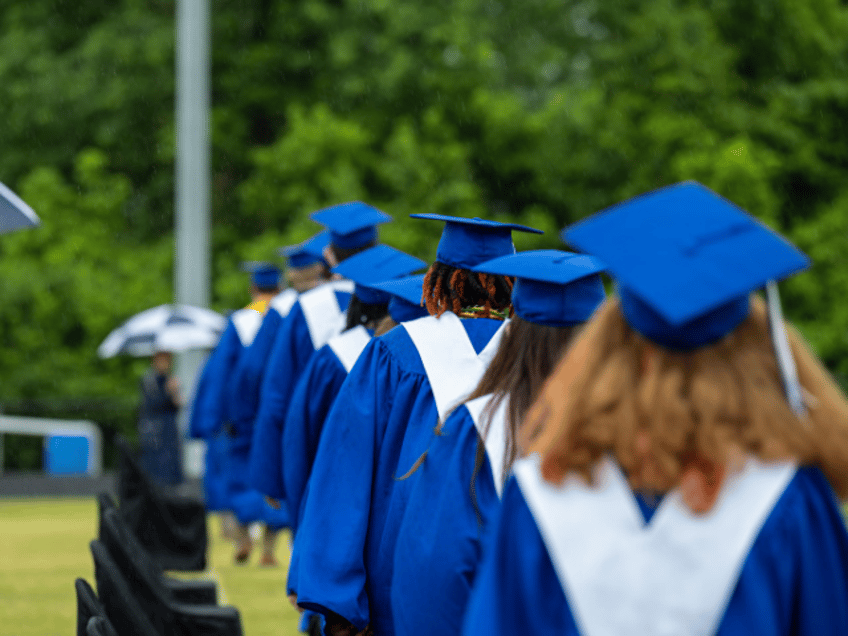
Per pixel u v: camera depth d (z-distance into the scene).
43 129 52.16
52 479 38.38
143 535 15.94
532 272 5.72
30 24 53.84
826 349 43.62
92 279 43.59
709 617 3.46
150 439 29.19
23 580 17.56
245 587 16.67
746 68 48.84
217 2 52.00
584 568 3.52
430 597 5.45
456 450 5.59
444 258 6.82
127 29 52.06
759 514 3.48
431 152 44.66
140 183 53.25
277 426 12.05
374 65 48.72
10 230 11.23
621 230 3.76
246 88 51.31
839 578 3.58
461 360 6.45
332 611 6.37
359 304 9.91
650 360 3.59
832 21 49.41
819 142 47.38
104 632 5.55
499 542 3.69
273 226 46.44
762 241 3.66
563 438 3.58
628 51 46.94
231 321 19.34
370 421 6.59
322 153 44.66
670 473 3.48
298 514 9.89
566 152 47.97
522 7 54.72
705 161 43.81
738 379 3.56
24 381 42.19
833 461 3.54
